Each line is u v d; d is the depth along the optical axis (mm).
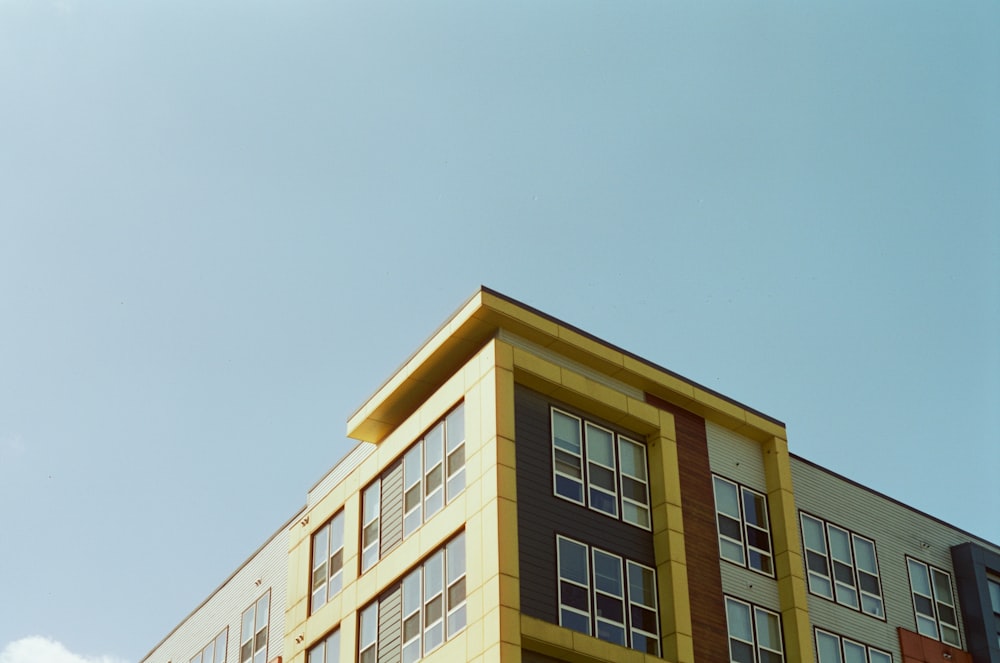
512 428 34500
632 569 35719
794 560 39938
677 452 38656
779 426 42156
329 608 40094
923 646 43938
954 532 48406
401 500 38031
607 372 38562
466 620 33125
